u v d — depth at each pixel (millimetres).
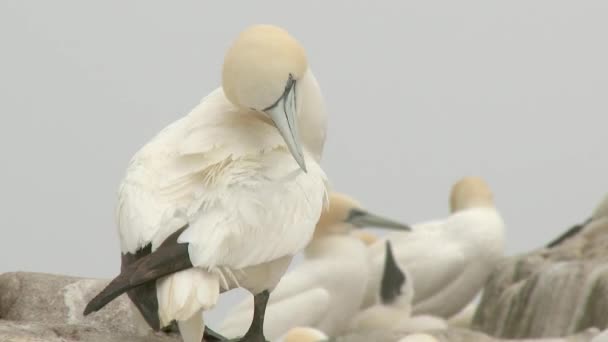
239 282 13031
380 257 28125
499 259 28203
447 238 28203
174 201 12484
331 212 26000
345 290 24953
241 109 13531
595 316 22156
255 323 13703
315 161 14570
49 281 15734
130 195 12602
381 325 24906
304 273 24828
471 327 25047
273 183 12844
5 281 15836
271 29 13500
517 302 24016
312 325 24391
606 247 24734
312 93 14375
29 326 13688
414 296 28062
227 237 12281
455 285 28125
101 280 15789
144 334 14703
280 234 12750
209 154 12773
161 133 13328
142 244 12234
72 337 13672
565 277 23094
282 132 13148
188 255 11945
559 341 17312
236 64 13195
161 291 11797
